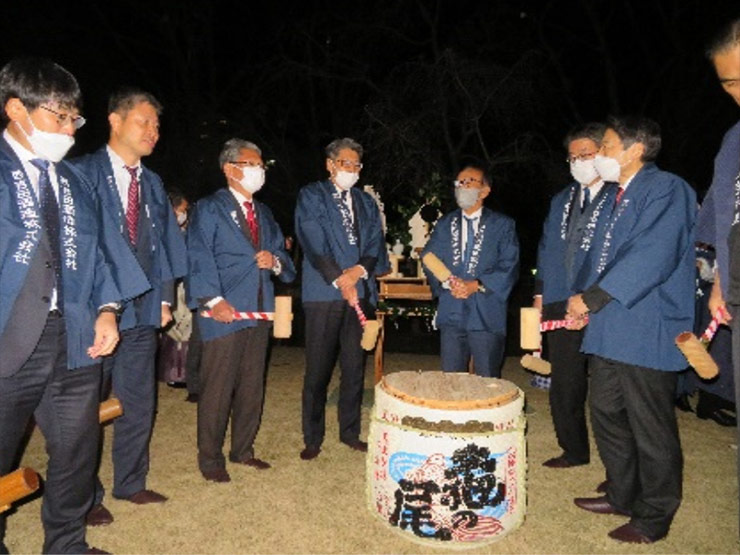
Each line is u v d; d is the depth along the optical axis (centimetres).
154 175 357
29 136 247
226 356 386
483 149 1236
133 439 356
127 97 331
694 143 1355
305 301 435
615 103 1448
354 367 446
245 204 408
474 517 307
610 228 332
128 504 359
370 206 454
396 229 611
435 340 903
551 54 1423
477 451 302
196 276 384
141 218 341
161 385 625
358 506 361
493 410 307
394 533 329
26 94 242
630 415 322
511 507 316
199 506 358
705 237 306
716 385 511
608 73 1448
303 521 342
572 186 419
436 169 1183
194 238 387
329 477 401
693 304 318
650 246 308
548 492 384
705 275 488
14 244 246
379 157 1199
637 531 324
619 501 351
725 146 266
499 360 448
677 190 314
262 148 1483
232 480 395
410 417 309
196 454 438
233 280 392
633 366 316
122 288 279
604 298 317
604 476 408
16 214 246
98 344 269
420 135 1226
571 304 327
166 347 595
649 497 322
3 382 250
